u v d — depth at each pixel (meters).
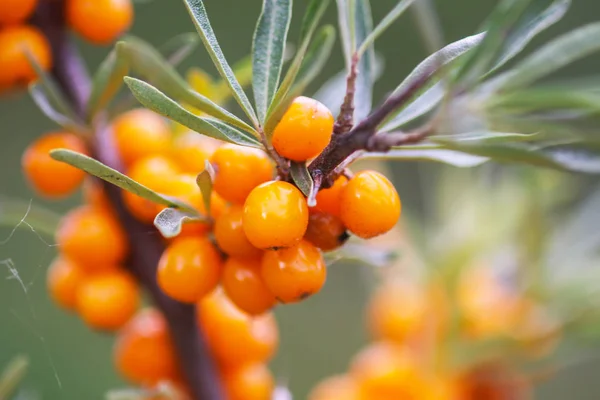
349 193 0.20
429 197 0.48
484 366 0.28
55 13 0.24
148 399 0.23
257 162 0.21
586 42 0.23
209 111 0.20
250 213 0.20
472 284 0.30
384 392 0.28
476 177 0.30
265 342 0.24
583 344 0.28
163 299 0.23
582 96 0.23
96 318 0.24
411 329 0.29
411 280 0.29
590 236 0.29
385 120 0.21
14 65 0.23
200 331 0.24
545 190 0.28
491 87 0.23
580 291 0.28
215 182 0.21
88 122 0.23
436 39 0.22
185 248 0.21
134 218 0.24
